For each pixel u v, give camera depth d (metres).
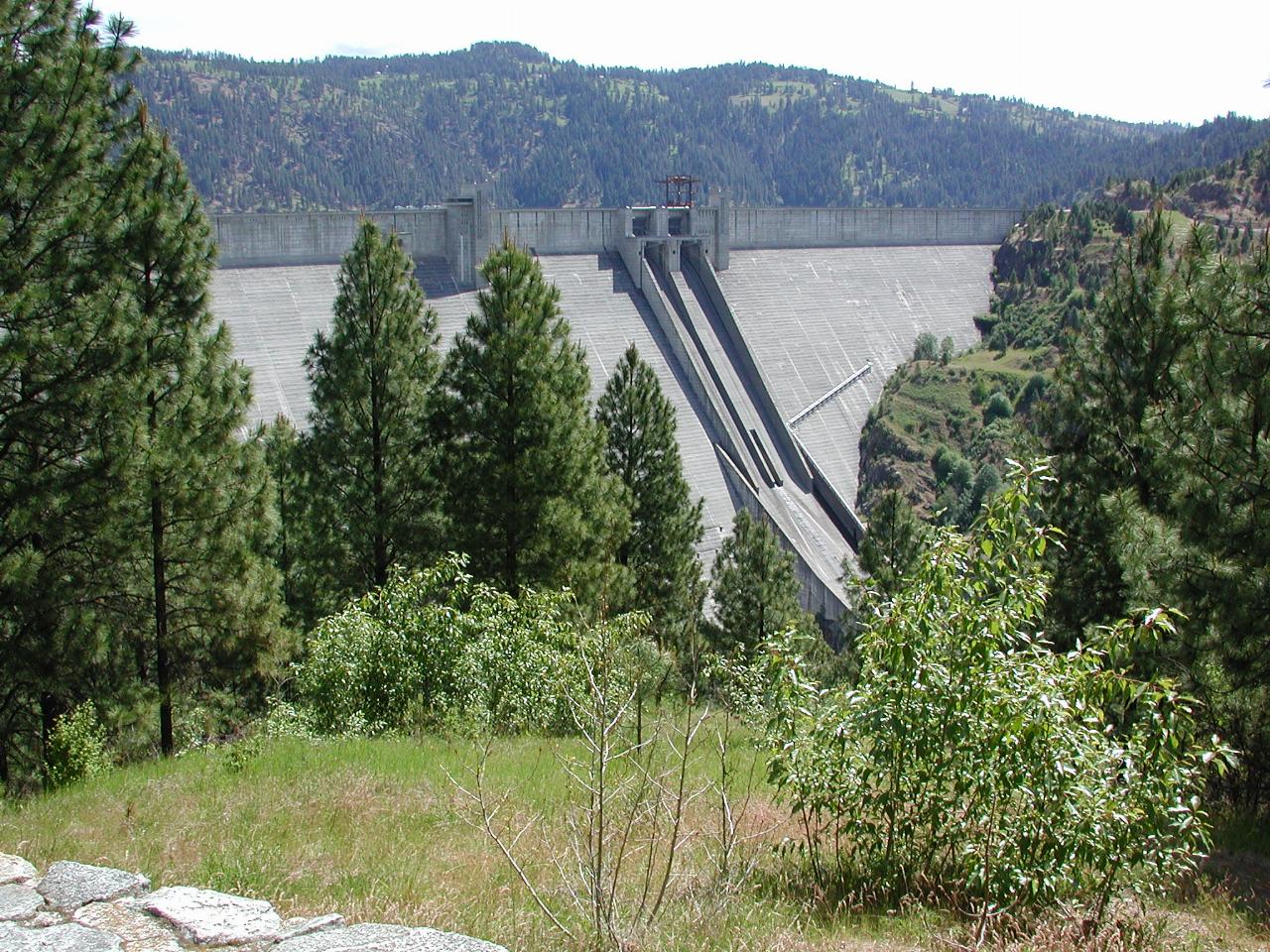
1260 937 12.88
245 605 28.12
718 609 47.69
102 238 24.38
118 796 15.98
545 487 32.38
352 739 20.05
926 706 12.34
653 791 13.16
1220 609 18.28
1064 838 11.91
